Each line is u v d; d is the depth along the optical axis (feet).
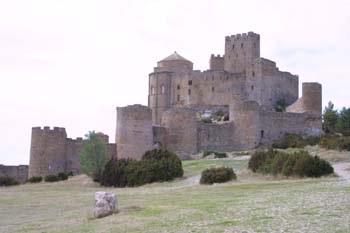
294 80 378.32
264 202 103.96
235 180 171.01
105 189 192.24
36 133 273.95
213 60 395.75
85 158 228.22
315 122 319.68
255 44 374.43
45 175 267.80
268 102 357.00
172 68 386.32
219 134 297.94
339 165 188.44
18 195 178.09
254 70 357.20
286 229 74.38
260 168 180.55
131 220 93.66
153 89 374.22
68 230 90.94
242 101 300.40
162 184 188.44
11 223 113.19
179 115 291.99
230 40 380.17
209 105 359.25
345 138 240.32
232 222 82.99
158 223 87.66
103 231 84.84
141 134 278.05
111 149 281.54
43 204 147.33
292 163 168.86
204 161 235.81
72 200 153.79
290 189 126.93
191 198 125.39
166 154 212.64
